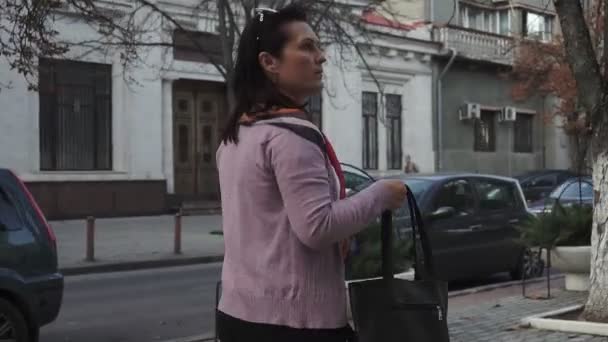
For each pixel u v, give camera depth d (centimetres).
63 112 2125
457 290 1114
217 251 1616
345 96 2756
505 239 1148
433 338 248
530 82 2998
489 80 3300
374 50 2806
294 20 259
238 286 249
